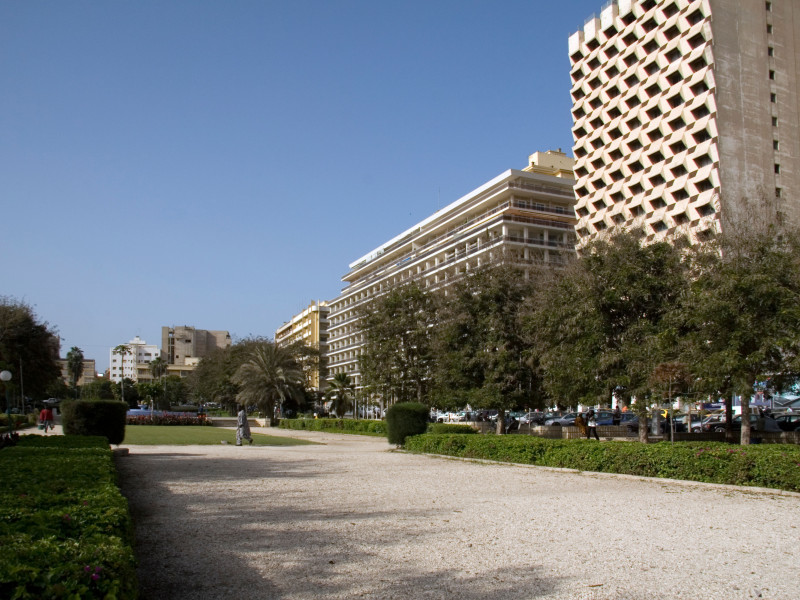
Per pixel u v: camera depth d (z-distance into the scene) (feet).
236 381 222.89
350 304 402.31
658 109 250.37
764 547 26.11
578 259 80.48
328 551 25.34
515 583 20.84
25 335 179.22
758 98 238.89
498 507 36.55
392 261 371.35
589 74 282.56
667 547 26.04
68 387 474.08
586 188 276.82
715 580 21.25
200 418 207.82
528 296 96.53
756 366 58.54
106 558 13.42
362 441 122.83
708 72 232.32
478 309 99.50
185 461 68.44
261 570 22.58
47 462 32.81
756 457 45.44
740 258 61.31
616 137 269.03
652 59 252.42
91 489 23.53
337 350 408.05
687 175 235.81
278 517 33.12
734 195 225.56
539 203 274.98
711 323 57.62
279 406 246.06
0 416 140.56
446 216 309.83
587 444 58.80
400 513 34.37
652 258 68.03
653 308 66.80
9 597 11.32
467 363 98.07
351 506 36.91
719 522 31.81
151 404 304.30
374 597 19.48
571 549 25.63
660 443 55.01
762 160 235.20
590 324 67.72
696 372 58.80
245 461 69.00
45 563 12.69
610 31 275.59
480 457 71.41
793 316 54.34
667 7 249.14
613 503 38.24
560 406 98.48
